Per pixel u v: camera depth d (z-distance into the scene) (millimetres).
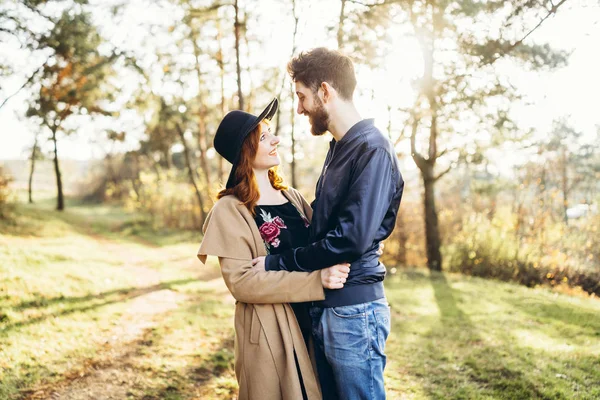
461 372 3439
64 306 4805
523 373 3373
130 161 31969
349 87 1784
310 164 14953
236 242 1814
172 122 14875
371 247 1779
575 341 4152
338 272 1656
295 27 9289
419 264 9719
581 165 10766
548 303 5723
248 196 1869
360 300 1723
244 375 1830
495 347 3980
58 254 7629
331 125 1798
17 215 12953
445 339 4246
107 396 2979
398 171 1778
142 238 14445
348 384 1733
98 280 6344
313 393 1812
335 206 1717
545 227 8484
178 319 4789
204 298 6043
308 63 1780
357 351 1715
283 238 1915
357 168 1662
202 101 14367
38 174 48844
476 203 10023
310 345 1909
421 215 10180
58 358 3479
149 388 3127
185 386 3193
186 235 14766
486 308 5516
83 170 43344
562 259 7727
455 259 8820
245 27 9367
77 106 12023
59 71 9289
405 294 6402
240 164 1904
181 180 20453
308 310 1901
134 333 4262
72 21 8250
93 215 22891
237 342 1868
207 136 17250
